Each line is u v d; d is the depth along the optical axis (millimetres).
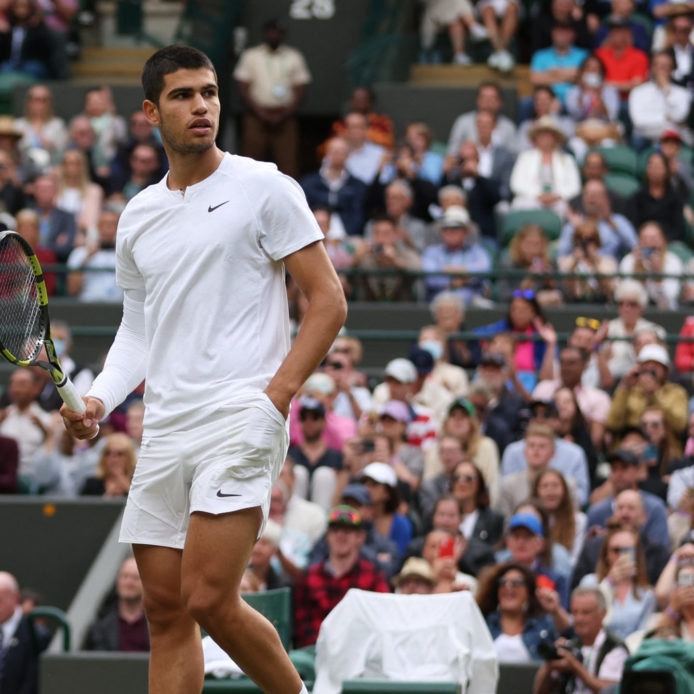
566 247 25797
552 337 21609
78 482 20188
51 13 33594
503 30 33406
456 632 12961
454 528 16578
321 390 19766
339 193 26969
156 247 8305
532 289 24172
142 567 8500
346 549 15633
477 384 19906
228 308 8227
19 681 16078
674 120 30250
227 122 33656
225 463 8062
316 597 15547
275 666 8312
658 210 26750
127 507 8508
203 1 33094
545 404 19141
